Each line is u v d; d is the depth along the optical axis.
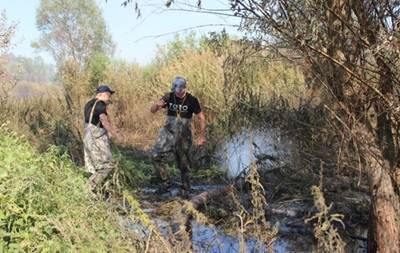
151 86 16.45
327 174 7.06
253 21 3.92
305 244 5.49
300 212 6.50
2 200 4.40
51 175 5.16
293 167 7.62
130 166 8.94
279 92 9.63
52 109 14.98
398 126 4.16
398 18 3.70
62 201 4.63
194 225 6.07
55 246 4.05
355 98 4.05
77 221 4.41
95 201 4.94
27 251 4.17
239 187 7.61
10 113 12.62
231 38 4.56
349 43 3.87
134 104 16.02
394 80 3.82
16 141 6.64
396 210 4.21
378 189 4.22
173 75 15.34
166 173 8.38
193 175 9.23
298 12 3.78
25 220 4.35
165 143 8.25
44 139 10.78
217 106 12.07
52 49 33.09
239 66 4.75
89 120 7.46
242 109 9.00
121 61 18.36
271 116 8.56
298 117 7.93
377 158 4.15
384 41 3.63
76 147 9.94
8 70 12.03
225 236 5.50
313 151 7.32
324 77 4.05
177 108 8.22
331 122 4.74
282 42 4.13
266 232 4.57
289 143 7.97
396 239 4.19
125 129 15.37
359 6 3.76
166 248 4.33
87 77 17.25
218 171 9.20
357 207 6.24
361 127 4.10
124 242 4.34
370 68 3.91
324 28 3.80
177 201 7.15
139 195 8.08
